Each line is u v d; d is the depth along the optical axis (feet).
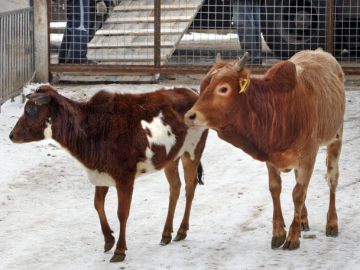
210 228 28.71
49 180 34.60
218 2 55.93
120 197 25.82
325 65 27.66
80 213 30.63
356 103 46.57
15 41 46.60
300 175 26.03
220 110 24.38
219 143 40.01
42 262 25.71
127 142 25.62
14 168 35.94
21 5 63.46
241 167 36.22
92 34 52.34
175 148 26.68
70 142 25.54
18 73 47.16
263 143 25.20
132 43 51.01
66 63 51.29
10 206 31.37
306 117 25.55
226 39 57.21
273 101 25.04
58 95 25.62
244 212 30.27
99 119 25.61
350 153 37.55
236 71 24.38
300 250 26.23
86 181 34.63
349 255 25.67
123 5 53.36
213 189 33.19
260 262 25.21
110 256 26.13
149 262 25.46
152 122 26.09
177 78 52.70
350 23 53.42
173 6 52.19
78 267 25.18
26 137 25.54
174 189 27.43
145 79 51.29
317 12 51.29
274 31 52.08
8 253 26.55
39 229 28.86
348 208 30.30
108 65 50.01
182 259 25.67
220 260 25.53
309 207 30.53
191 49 56.24
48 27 50.19
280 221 26.45
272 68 25.43
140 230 28.71
